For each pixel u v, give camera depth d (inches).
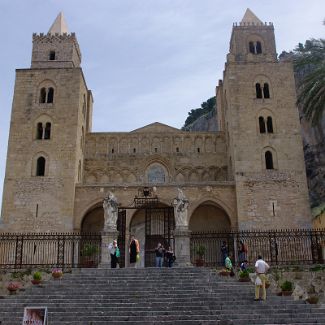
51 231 1744.6
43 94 1989.4
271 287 1139.9
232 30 2207.2
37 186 1815.9
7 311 826.8
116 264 1206.3
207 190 1829.5
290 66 2023.9
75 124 1914.4
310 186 2379.4
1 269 1227.2
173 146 2191.2
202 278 1028.5
